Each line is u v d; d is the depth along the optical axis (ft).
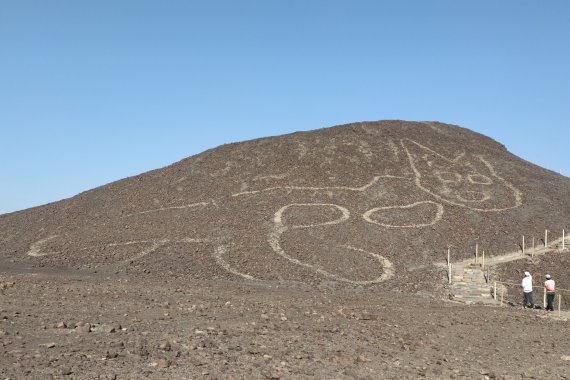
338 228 132.16
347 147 178.60
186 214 143.02
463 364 42.80
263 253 119.85
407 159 172.35
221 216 139.85
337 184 156.25
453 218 138.72
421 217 139.13
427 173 164.45
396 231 132.16
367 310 71.46
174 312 56.24
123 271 108.06
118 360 33.71
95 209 155.63
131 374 30.50
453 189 155.43
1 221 157.99
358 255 120.78
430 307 81.87
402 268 116.57
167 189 161.99
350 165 167.32
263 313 59.98
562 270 113.50
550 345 55.93
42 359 32.68
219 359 36.01
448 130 204.74
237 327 49.73
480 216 140.56
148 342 39.75
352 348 44.75
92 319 48.57
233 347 40.04
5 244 134.92
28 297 61.16
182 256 117.80
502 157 185.37
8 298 59.36
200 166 175.63
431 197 150.20
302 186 155.43
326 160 170.50
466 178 162.81
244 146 187.11
